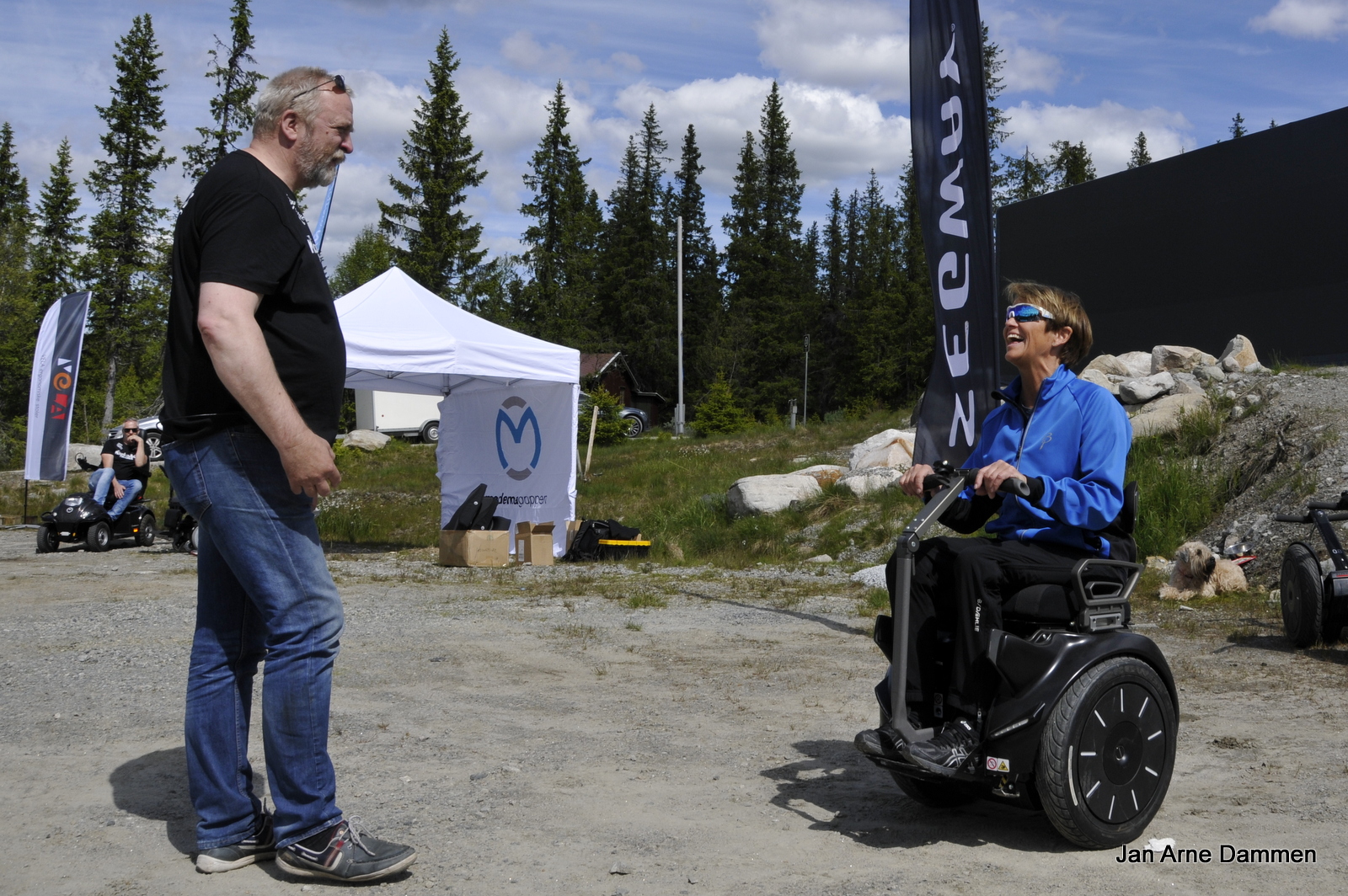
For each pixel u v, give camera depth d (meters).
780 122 73.25
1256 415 12.62
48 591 10.02
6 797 3.70
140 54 47.56
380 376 15.02
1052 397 3.43
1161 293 18.84
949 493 3.27
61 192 57.56
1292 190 16.44
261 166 2.90
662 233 75.50
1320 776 3.94
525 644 7.12
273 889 2.87
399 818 3.49
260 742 4.53
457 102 52.00
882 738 3.16
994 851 3.18
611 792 3.80
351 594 9.97
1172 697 3.36
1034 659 3.10
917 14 6.84
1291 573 6.74
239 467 2.89
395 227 52.25
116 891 2.85
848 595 9.80
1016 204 22.08
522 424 14.52
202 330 2.68
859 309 72.56
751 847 3.21
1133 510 3.44
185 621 8.15
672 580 10.97
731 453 23.02
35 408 17.94
